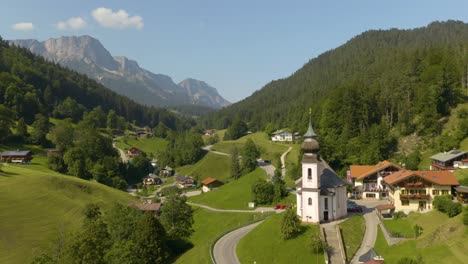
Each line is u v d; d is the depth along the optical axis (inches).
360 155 5595.5
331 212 3390.7
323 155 5428.2
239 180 6702.8
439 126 5757.9
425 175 3782.0
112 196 5413.4
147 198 6451.8
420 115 6038.4
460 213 3021.7
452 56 7190.0
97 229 3314.5
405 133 5974.4
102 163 7682.1
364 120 6348.4
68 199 4808.1
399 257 2632.9
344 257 2733.8
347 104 6422.2
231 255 3115.2
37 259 2955.2
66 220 4306.1
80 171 6963.6
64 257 2751.0
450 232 2726.4
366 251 2891.2
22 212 4163.4
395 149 5807.1
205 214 5128.0
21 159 6796.3
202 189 7342.5
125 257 3117.6
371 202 4202.8
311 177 3312.0
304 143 3356.3
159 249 3363.7
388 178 4047.7
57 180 5142.7
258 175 6614.2
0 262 3353.8
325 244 2812.5
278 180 5241.1
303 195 3351.4
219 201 5620.1
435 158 4881.9
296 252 2874.0
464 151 4805.6
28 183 4837.6
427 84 6284.5
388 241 2972.4
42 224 4069.9
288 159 7421.3
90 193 5255.9
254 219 4170.8
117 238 3580.2
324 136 6432.1
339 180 3555.6
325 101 7524.6
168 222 4005.9
